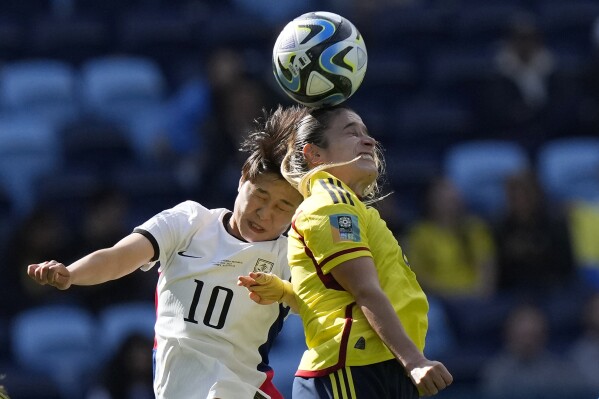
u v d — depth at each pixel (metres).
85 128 40.78
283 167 14.05
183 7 47.22
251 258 14.55
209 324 14.42
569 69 44.81
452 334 34.34
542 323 32.91
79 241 33.25
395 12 47.09
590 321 34.09
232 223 14.80
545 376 32.28
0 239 36.31
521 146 41.78
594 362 33.06
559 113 42.41
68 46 44.94
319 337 13.01
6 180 39.28
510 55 42.84
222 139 36.59
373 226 13.35
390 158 41.38
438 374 12.01
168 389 14.48
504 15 47.53
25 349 32.72
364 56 14.20
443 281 35.06
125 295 33.41
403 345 12.29
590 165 40.94
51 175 38.97
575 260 36.62
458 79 44.56
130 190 38.41
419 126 42.75
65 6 46.88
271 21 47.03
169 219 14.59
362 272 12.69
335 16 14.27
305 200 13.35
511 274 35.56
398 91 44.47
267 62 42.88
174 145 40.22
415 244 35.31
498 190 40.03
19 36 45.00
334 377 12.80
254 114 36.25
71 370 32.34
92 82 42.66
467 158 40.59
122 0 46.91
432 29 46.50
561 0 49.09
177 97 42.34
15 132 39.78
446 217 35.53
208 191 36.91
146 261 14.32
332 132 13.87
